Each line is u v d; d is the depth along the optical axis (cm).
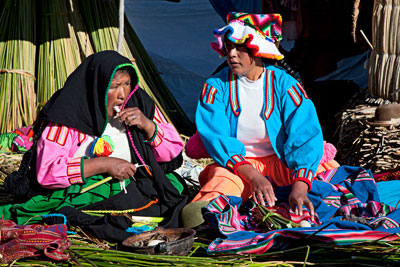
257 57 605
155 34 1778
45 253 464
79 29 1123
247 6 1514
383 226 527
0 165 837
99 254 474
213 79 642
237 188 589
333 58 1184
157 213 593
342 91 1159
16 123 1055
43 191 557
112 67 530
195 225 556
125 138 589
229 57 602
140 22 1784
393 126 793
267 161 636
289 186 595
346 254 462
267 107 613
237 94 621
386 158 746
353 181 625
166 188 598
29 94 1068
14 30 1092
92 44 1129
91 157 570
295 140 592
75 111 550
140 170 597
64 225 496
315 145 589
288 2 1150
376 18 927
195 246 520
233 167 593
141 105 596
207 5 1744
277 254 477
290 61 1205
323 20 1152
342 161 840
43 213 556
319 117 1138
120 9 905
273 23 598
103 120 554
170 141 601
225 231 522
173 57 1745
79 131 558
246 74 612
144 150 588
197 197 588
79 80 551
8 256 465
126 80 546
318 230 477
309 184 573
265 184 562
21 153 933
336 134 966
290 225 536
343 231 485
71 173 539
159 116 619
